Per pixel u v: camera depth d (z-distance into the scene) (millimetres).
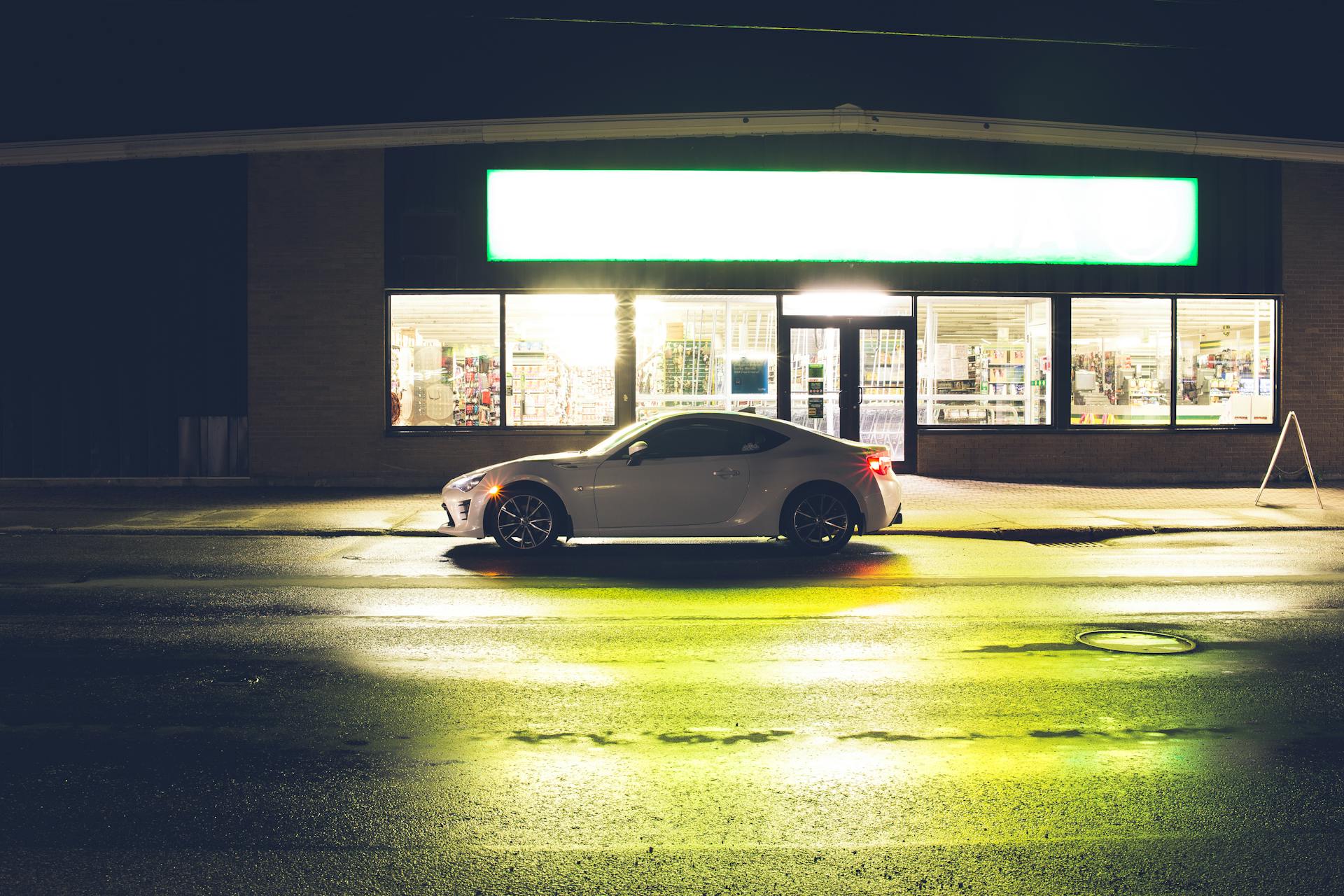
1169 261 17719
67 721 5543
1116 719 5613
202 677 6398
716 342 17453
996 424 17734
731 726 5496
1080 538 12750
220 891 3684
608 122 16984
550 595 9008
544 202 17172
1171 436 17844
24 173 17453
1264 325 17984
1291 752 5109
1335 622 7965
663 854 3980
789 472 11156
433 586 9445
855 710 5758
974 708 5793
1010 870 3852
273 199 17203
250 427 17297
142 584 9562
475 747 5160
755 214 17219
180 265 17375
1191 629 7703
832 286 17281
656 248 17188
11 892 3662
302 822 4266
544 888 3713
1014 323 17719
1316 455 17953
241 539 12586
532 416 17391
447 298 17328
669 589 9258
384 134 17000
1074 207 17562
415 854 3979
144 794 4543
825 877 3791
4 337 17547
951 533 12867
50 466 17531
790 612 8281
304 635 7512
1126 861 3928
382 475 17297
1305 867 3883
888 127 17031
